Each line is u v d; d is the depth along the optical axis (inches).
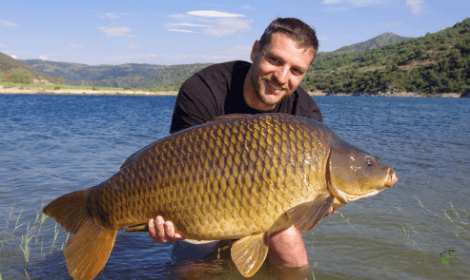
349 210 170.9
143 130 589.9
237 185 82.7
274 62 103.6
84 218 93.4
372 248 126.6
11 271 108.8
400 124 768.3
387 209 171.8
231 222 83.5
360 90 7052.2
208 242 125.0
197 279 106.1
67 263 89.7
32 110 1246.3
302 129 86.4
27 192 195.3
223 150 83.7
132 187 87.7
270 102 109.2
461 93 6156.5
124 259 122.1
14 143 408.5
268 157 82.9
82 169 258.2
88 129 603.5
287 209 83.4
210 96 115.1
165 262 119.8
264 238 85.7
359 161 89.5
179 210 84.9
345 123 788.6
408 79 6820.9
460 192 201.8
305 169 84.0
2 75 7293.3
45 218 155.8
